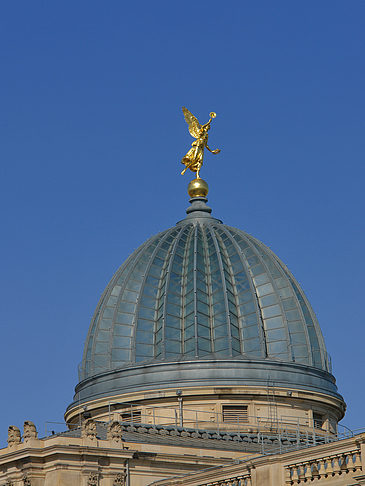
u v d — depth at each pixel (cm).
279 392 18200
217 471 12500
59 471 13625
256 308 19050
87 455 13775
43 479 13775
